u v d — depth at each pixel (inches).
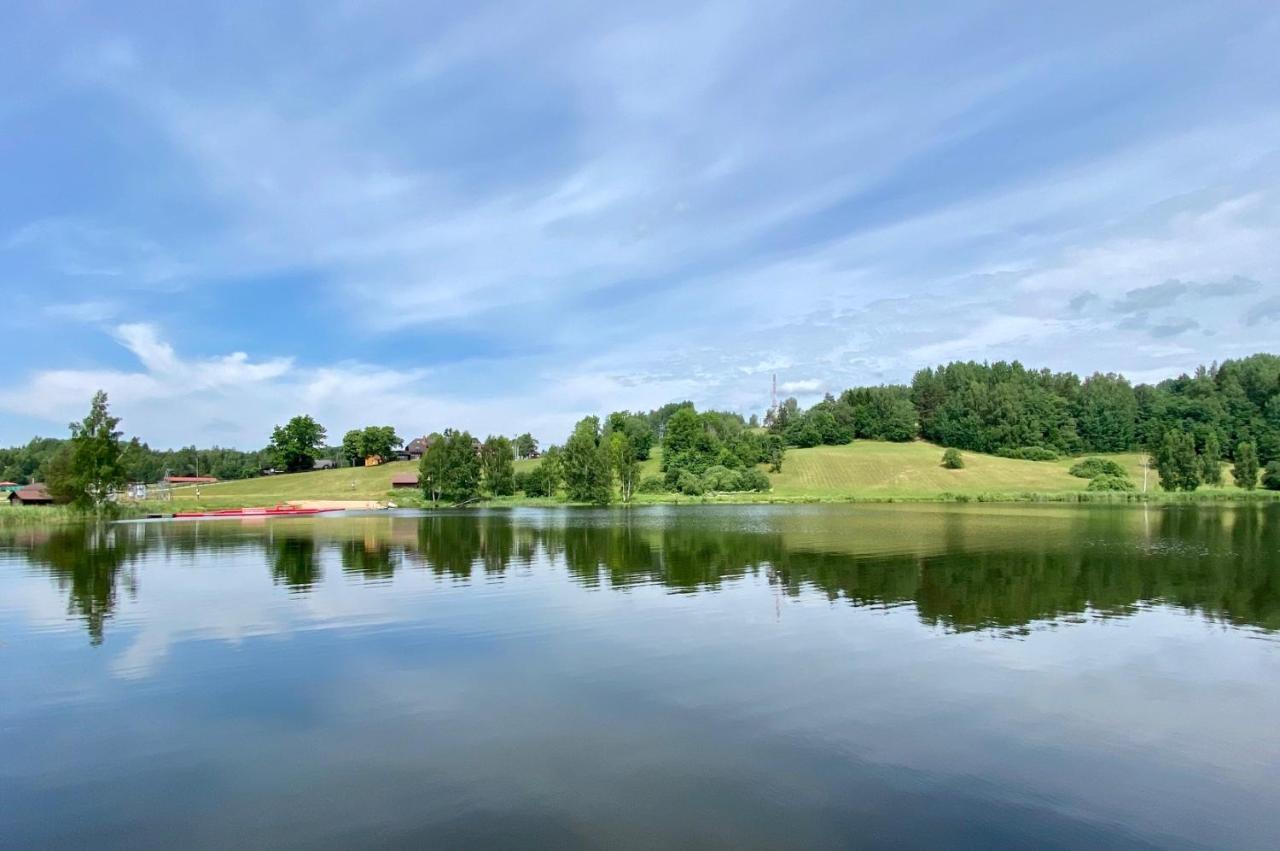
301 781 458.9
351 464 7219.5
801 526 2282.2
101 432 2999.5
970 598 1013.2
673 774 464.1
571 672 673.6
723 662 701.9
